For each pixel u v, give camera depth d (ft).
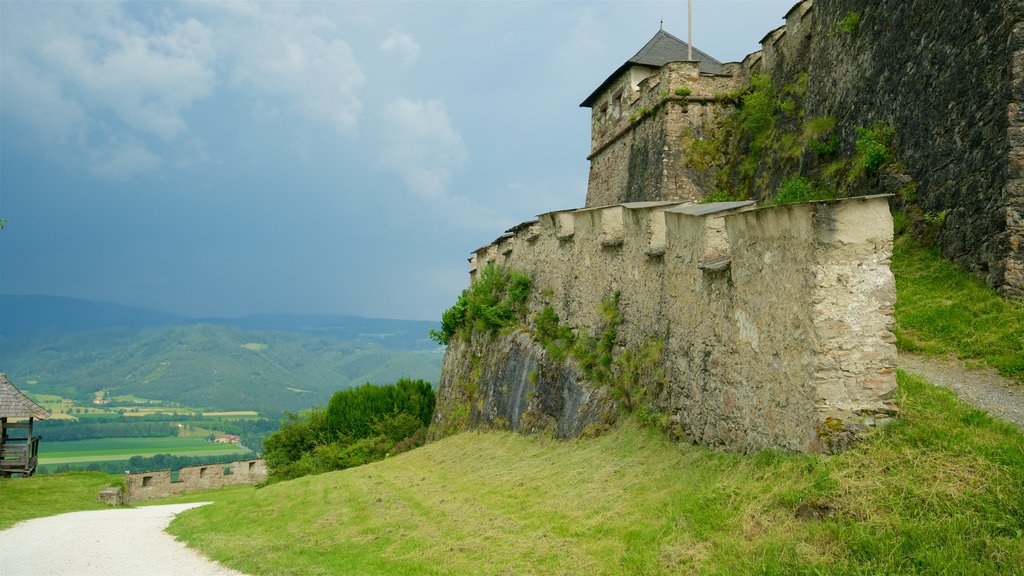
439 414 87.40
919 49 53.31
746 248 33.50
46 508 75.87
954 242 46.65
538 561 28.78
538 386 57.26
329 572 31.76
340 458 98.58
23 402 119.44
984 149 44.65
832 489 25.02
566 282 59.72
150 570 37.55
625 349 48.42
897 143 54.95
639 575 25.50
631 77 104.47
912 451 25.70
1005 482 23.57
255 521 49.75
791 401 29.71
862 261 28.19
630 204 49.90
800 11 83.46
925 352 39.09
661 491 32.96
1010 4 43.65
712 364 36.65
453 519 37.76
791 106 79.66
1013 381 34.17
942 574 21.01
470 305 79.82
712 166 91.15
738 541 25.18
